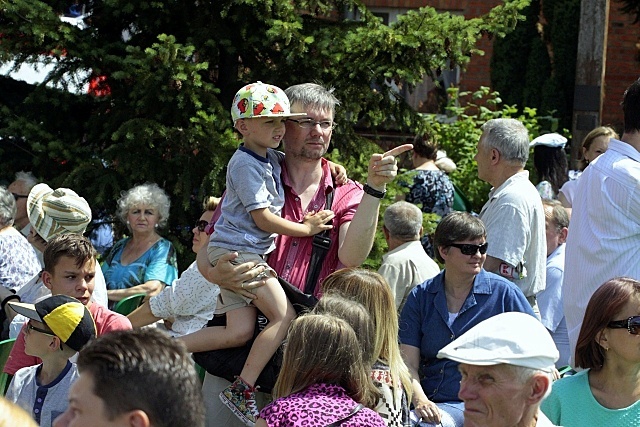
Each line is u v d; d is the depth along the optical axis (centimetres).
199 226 852
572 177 1157
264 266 582
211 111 1022
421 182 1168
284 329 580
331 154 1030
